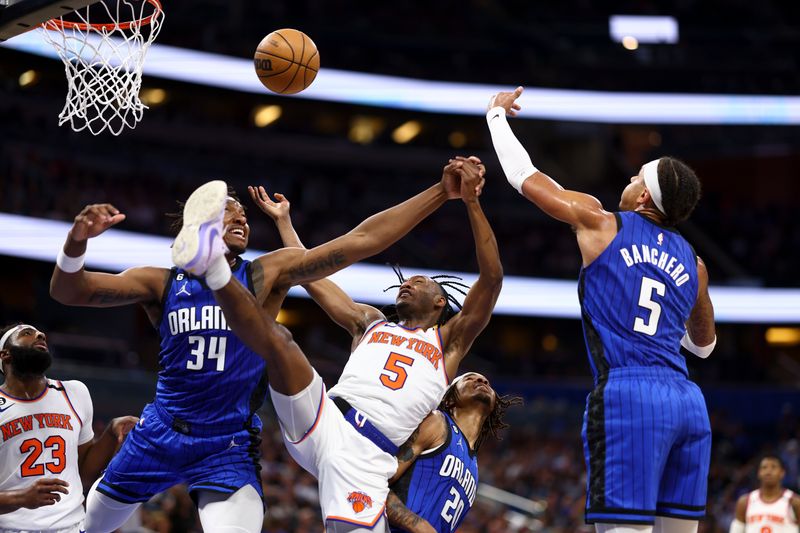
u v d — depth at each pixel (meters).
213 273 3.84
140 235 20.39
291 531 11.98
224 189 3.76
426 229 26.73
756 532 8.05
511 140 4.25
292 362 4.26
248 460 4.46
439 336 4.98
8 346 5.04
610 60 28.48
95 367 18.80
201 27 24.94
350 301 5.39
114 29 6.09
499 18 30.09
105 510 4.49
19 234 18.73
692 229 28.03
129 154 24.31
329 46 27.27
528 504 15.30
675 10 31.08
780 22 31.52
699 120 26.06
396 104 25.19
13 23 5.47
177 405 4.38
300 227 25.44
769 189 28.56
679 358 3.88
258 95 23.73
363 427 4.67
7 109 21.75
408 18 29.69
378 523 4.52
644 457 3.65
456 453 4.97
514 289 24.25
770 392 22.95
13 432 5.04
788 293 24.73
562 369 24.95
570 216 3.97
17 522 4.99
